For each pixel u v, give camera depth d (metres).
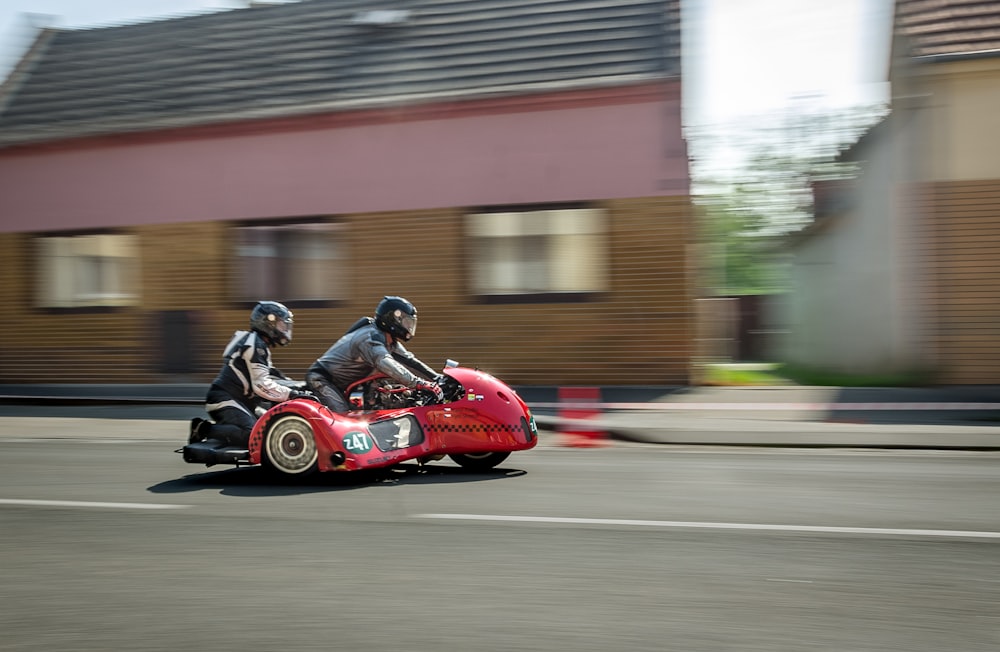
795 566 4.46
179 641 3.51
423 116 14.56
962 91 13.91
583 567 4.46
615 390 13.38
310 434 6.77
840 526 5.31
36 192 16.59
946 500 6.07
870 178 17.03
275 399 7.25
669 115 13.59
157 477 7.32
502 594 4.05
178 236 15.87
